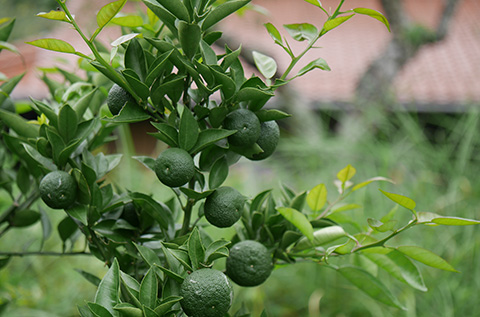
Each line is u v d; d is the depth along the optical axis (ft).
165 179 2.21
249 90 2.23
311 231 2.46
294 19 13.88
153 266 2.17
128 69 2.21
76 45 7.32
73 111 2.43
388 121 7.44
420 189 5.60
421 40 8.34
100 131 2.77
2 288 4.29
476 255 4.80
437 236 5.13
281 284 5.20
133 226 2.56
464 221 2.26
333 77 11.43
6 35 2.85
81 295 5.08
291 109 7.45
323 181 5.97
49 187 2.34
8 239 5.51
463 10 16.19
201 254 2.18
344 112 7.77
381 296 2.63
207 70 2.23
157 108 2.31
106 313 2.10
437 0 15.87
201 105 2.34
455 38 14.19
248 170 6.40
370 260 2.61
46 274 5.39
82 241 5.27
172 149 2.23
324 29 2.31
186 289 2.10
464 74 11.59
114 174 6.14
